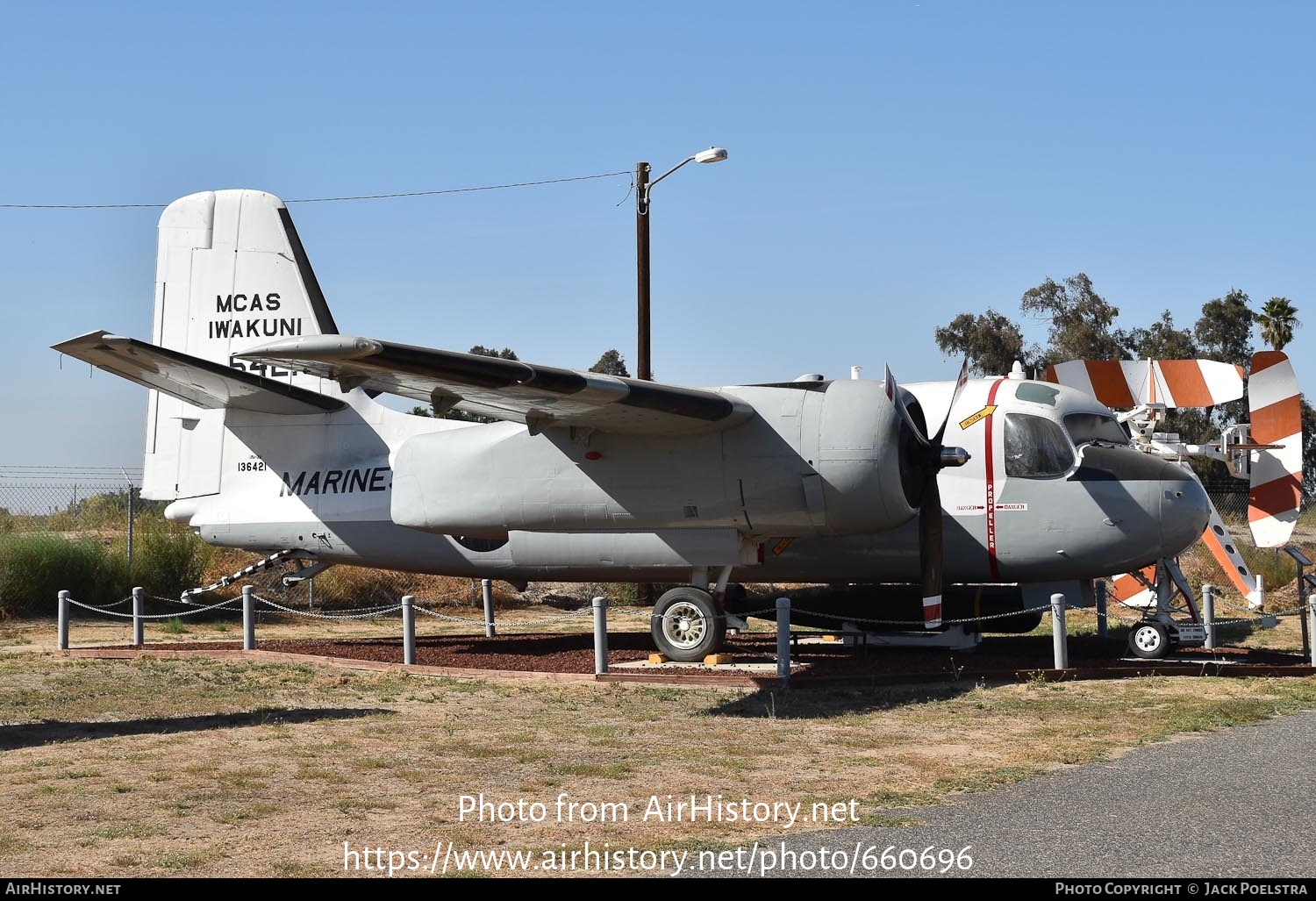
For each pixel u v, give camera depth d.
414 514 14.16
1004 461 14.05
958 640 14.42
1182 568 24.25
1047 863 6.02
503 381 10.49
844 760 8.68
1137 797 7.35
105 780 8.16
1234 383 15.55
